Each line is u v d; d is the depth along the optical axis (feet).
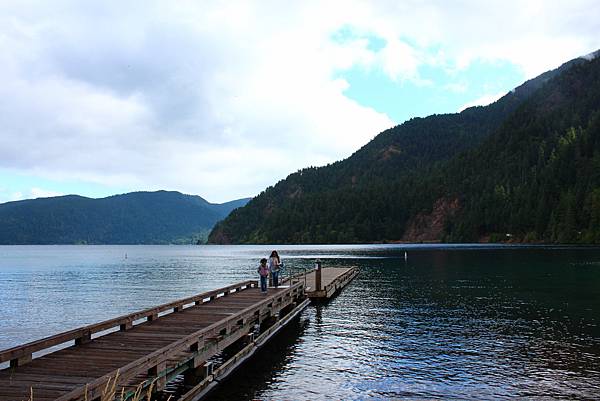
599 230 409.49
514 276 163.02
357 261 265.75
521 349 62.69
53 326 90.68
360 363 56.59
